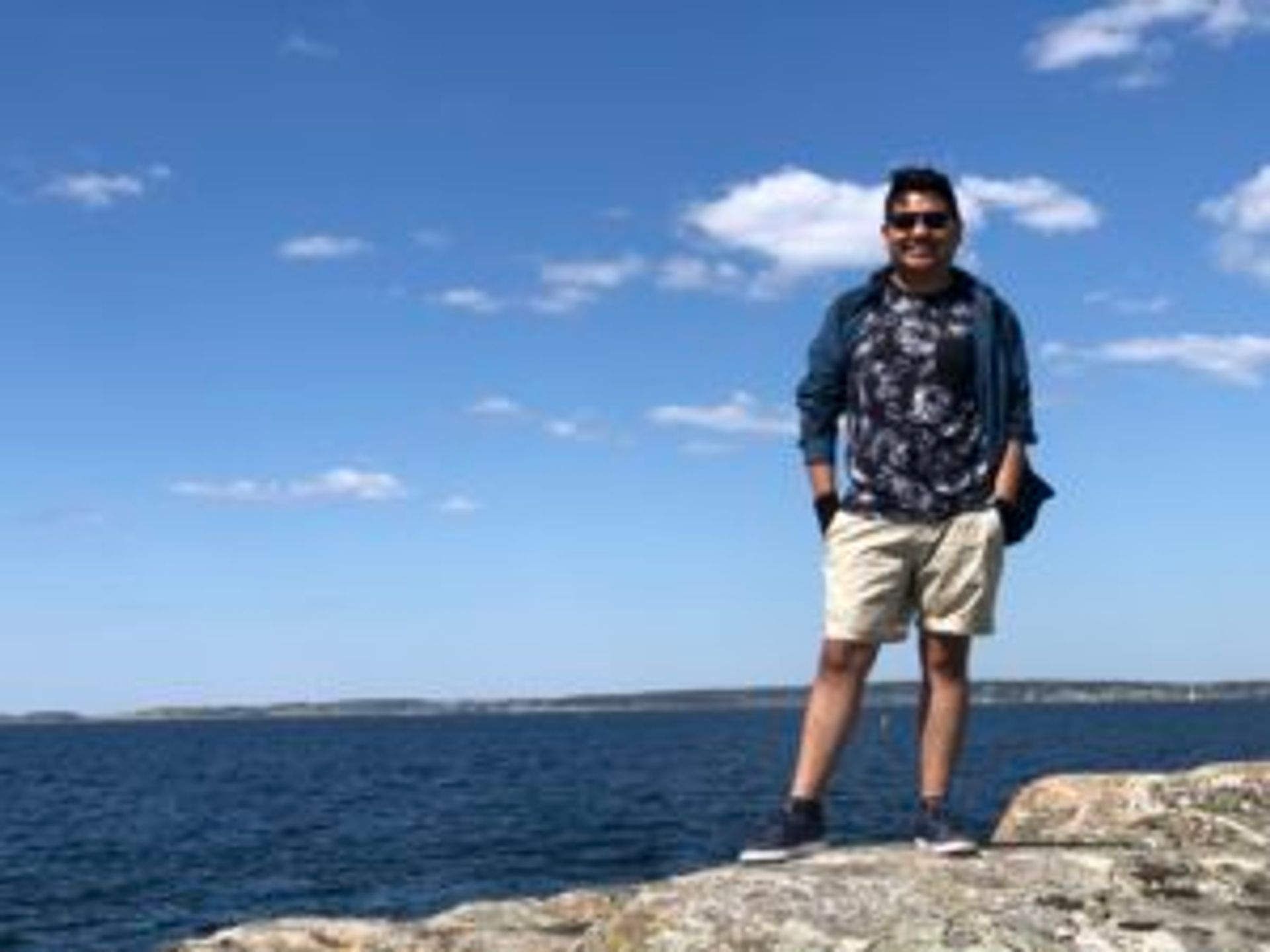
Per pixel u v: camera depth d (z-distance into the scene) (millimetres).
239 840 25547
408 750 70688
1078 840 4633
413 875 19750
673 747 65875
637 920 3873
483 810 30453
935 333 4168
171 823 29656
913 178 4109
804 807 4258
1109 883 4008
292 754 70375
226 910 17078
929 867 4062
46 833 27891
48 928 16125
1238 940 3762
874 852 4270
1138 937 3734
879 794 29172
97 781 47375
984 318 4180
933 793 4285
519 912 5242
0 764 62750
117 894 18719
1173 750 50031
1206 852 4309
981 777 35062
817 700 4309
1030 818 5148
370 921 5574
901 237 4121
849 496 4250
